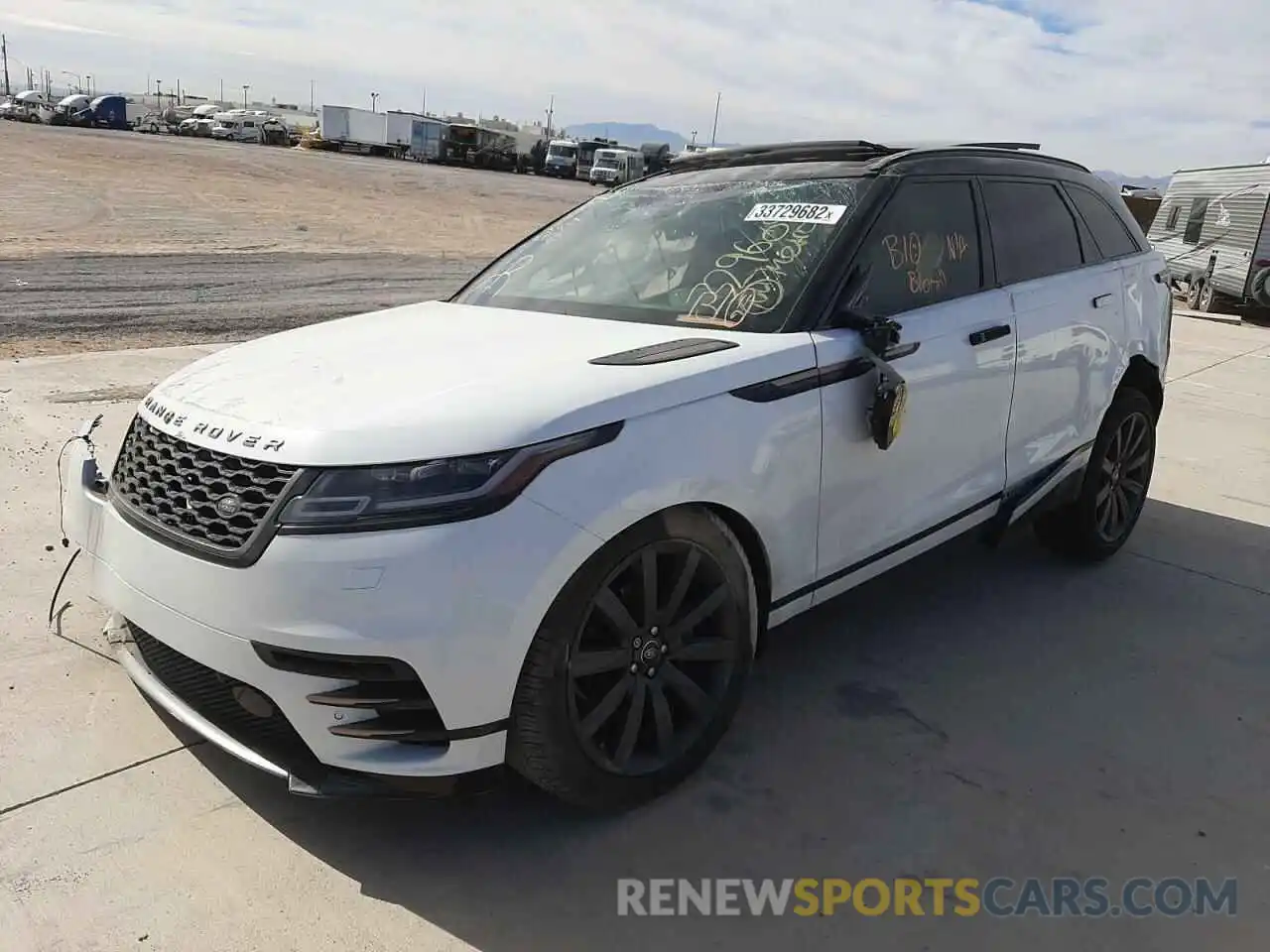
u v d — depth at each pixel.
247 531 2.29
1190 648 3.87
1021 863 2.62
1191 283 17.62
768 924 2.38
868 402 3.12
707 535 2.71
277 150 59.06
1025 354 3.81
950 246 3.64
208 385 2.69
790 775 2.94
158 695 2.62
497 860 2.55
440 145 63.22
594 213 4.07
